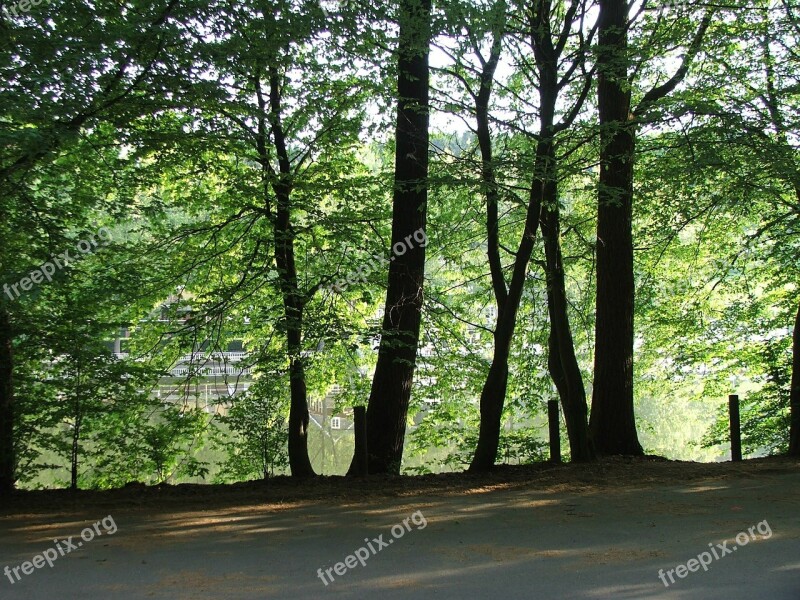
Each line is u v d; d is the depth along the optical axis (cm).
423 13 1002
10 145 804
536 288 1850
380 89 1164
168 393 1429
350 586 549
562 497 917
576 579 559
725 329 1850
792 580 551
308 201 1265
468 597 519
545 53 1148
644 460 1210
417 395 1645
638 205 1395
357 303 1555
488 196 1041
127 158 1194
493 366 1159
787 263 1666
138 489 1045
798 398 1298
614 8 1230
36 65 832
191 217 1548
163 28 833
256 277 1287
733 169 1123
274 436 1205
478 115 1281
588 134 1160
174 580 569
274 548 671
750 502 858
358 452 1125
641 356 1995
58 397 1195
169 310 1332
